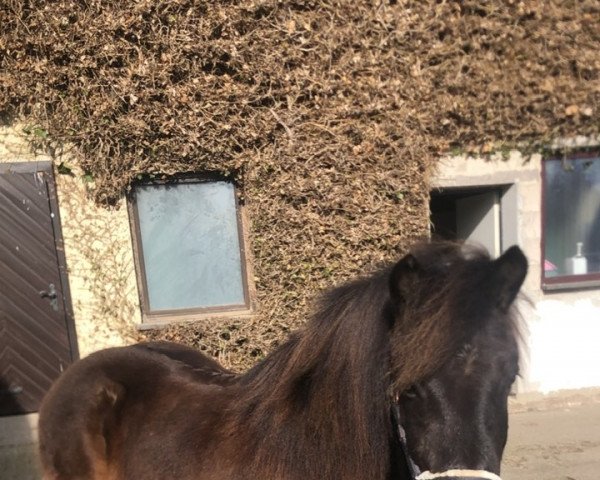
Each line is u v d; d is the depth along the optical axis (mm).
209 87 4230
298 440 1680
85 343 4445
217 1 4129
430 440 1362
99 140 4227
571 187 5098
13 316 4312
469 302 1367
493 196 5156
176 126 4246
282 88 4324
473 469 1294
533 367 5020
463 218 5789
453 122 4645
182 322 4453
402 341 1402
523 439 4242
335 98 4402
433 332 1335
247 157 4367
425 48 4508
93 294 4418
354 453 1564
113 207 4383
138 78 4156
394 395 1488
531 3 4605
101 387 2281
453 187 4883
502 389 1404
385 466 1571
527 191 4918
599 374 5078
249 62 4262
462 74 4602
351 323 1604
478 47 4570
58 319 4375
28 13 4008
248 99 4281
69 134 4238
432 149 4707
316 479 1631
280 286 4465
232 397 2010
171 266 4598
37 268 4320
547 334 5012
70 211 4348
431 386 1374
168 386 2225
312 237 4453
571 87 4738
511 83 4660
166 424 2021
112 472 2152
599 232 5191
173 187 4523
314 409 1647
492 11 4562
